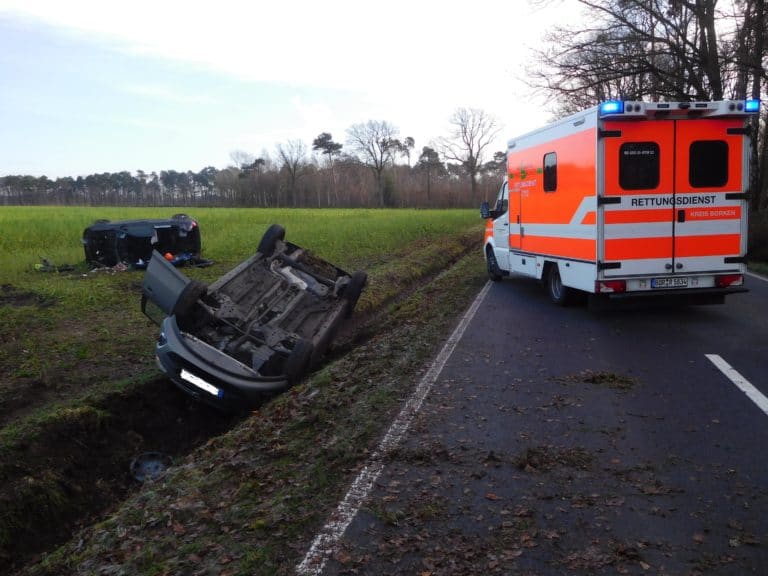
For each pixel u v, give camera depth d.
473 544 3.73
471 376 7.17
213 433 7.47
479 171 103.56
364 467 4.79
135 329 10.12
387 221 37.47
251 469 4.91
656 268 9.56
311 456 5.05
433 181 119.12
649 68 23.11
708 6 22.11
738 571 3.42
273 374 7.88
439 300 12.80
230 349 7.84
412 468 4.77
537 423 5.68
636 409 6.03
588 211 9.70
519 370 7.42
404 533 3.86
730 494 4.29
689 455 4.94
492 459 4.88
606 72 23.25
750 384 6.77
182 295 7.84
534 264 12.40
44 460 5.96
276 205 112.00
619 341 8.90
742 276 9.71
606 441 5.25
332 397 6.47
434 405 6.16
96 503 5.98
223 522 4.10
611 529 3.87
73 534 5.45
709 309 11.43
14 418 6.59
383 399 6.35
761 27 20.83
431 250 22.31
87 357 8.57
